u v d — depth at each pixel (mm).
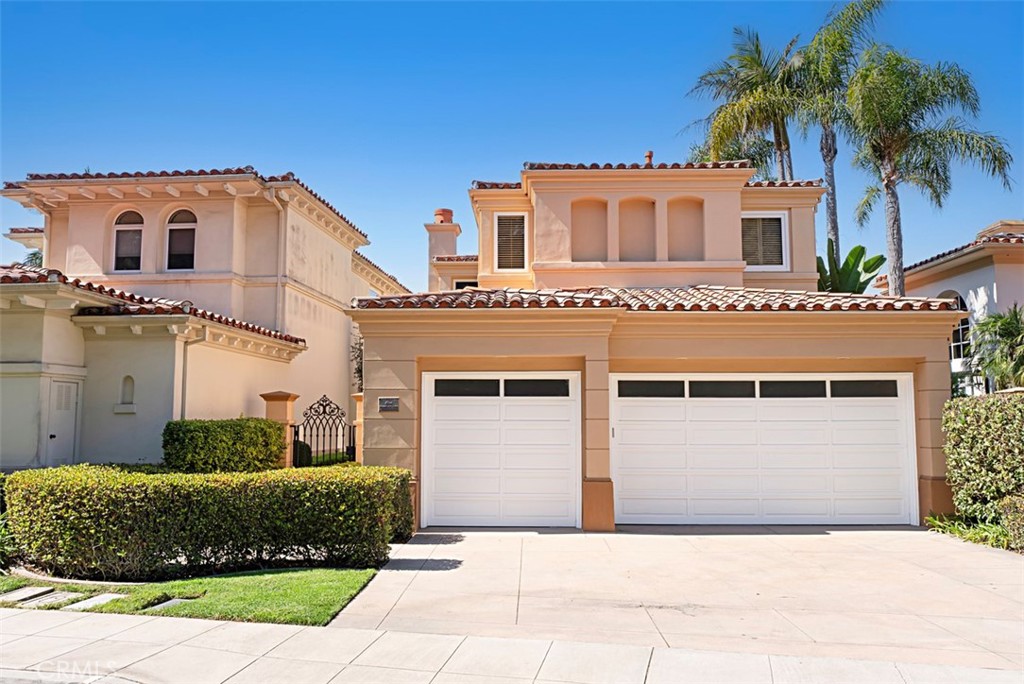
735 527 11828
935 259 20000
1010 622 6809
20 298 11961
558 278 15547
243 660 5594
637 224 16031
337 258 22266
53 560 8312
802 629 6555
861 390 12375
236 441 12836
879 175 20609
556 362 11945
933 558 9508
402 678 5293
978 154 18812
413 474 11430
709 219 15688
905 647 6105
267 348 16750
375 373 11578
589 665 5586
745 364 12336
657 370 12297
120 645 5891
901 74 19078
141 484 8328
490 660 5676
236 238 17812
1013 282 18406
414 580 8211
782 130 23484
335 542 8727
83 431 13234
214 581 7910
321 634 6223
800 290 16141
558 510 11781
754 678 5371
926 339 12070
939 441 11930
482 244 16562
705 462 12211
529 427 11922
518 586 7973
